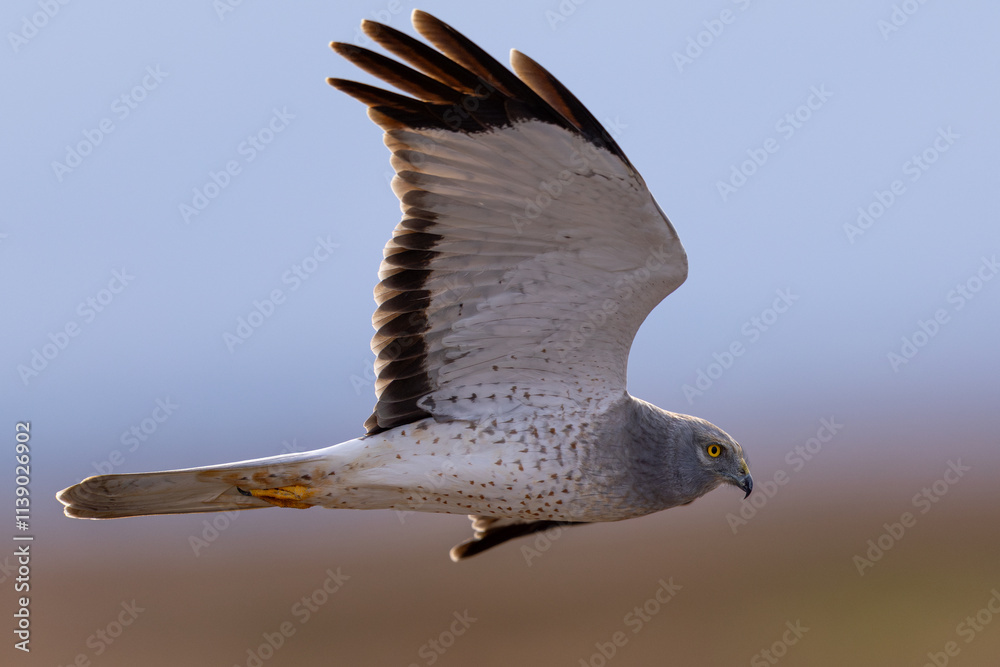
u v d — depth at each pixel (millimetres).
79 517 10594
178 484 10484
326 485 10609
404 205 9477
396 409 10648
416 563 31562
